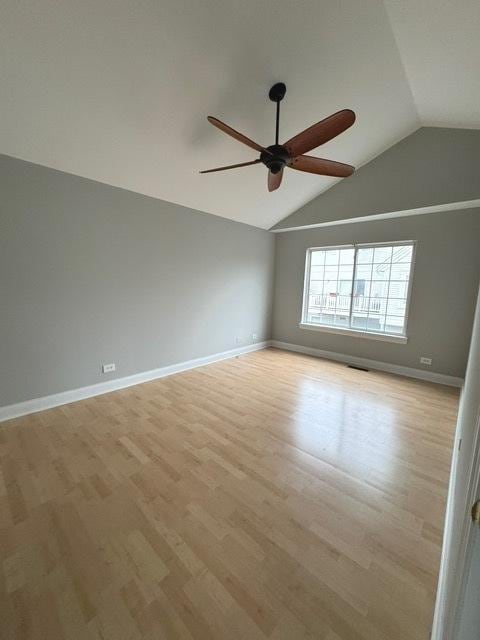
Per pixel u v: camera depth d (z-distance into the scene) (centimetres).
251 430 232
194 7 158
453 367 340
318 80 222
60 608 104
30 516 145
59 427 232
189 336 388
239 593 110
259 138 260
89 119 209
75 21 152
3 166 223
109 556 124
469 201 296
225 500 157
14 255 235
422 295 356
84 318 282
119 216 297
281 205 412
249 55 190
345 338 433
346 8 174
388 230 378
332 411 268
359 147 325
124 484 168
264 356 464
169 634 97
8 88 177
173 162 272
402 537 136
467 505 54
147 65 181
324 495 162
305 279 476
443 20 158
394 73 232
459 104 241
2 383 239
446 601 74
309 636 96
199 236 382
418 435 227
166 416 254
